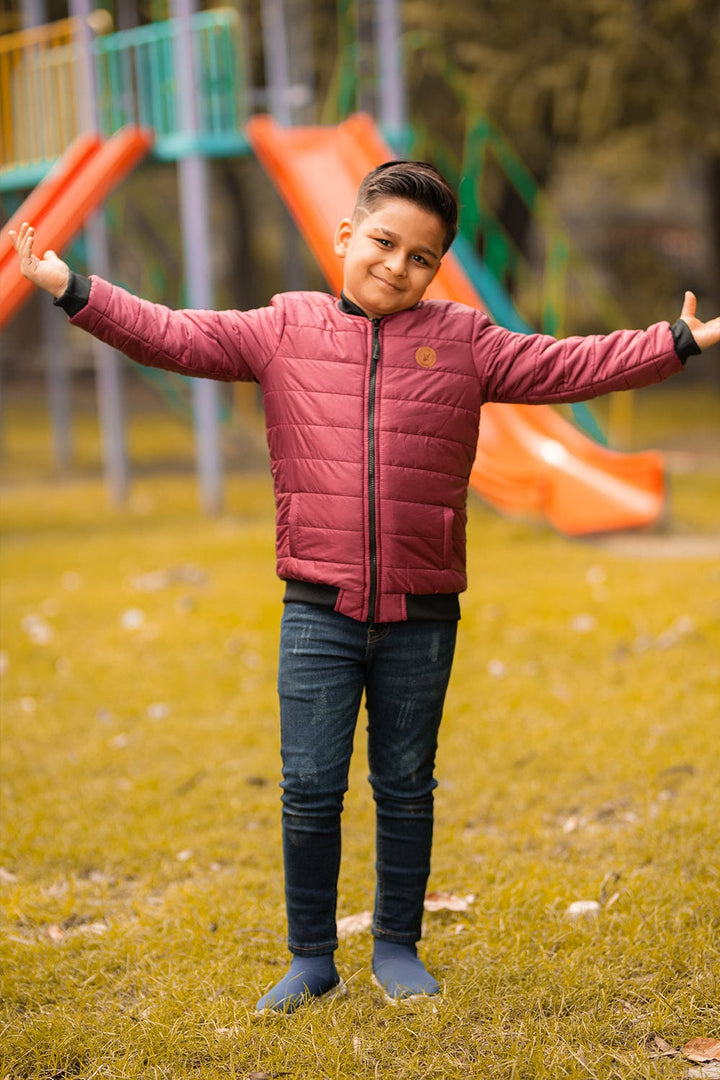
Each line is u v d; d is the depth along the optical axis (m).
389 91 9.88
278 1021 2.51
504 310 10.01
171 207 24.02
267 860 3.39
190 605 6.34
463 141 14.12
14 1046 2.46
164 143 9.41
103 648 5.61
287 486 2.49
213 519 9.46
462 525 2.54
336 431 2.44
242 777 4.03
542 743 4.21
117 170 9.12
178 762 4.19
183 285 14.52
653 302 25.77
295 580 2.51
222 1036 2.45
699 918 2.87
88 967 2.79
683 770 3.89
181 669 5.25
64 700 4.87
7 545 8.48
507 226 16.56
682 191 30.95
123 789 3.94
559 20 13.29
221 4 13.52
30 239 2.38
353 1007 2.55
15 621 6.14
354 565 2.44
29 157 10.12
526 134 14.45
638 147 16.05
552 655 5.29
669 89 13.45
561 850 3.38
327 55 13.76
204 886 3.24
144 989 2.71
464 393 2.47
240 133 9.37
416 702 2.55
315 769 2.49
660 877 3.10
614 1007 2.52
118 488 10.36
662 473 8.14
